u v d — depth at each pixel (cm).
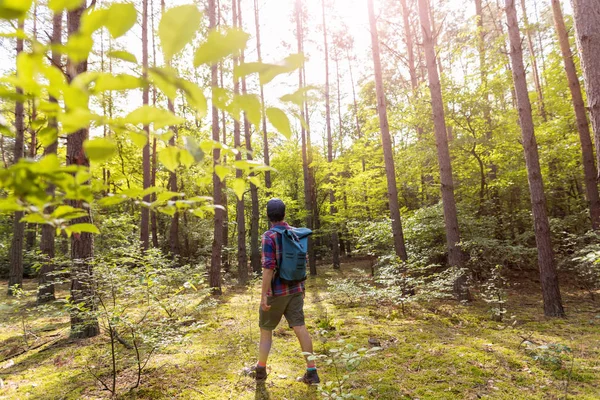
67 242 927
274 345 376
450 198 661
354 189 1212
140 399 256
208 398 256
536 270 812
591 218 743
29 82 44
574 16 342
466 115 862
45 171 58
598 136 322
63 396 264
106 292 312
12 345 419
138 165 1291
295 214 1605
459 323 465
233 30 46
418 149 955
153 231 1284
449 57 1178
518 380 274
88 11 41
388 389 263
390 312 538
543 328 426
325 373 299
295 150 1745
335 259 1300
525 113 532
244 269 998
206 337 411
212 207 97
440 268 851
